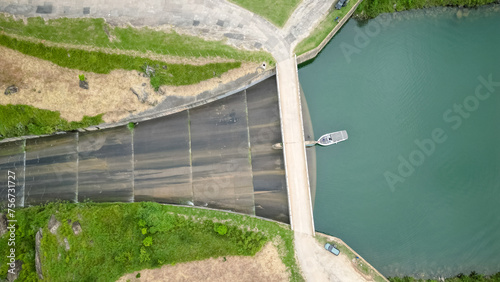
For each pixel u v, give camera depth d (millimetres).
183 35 61312
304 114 61625
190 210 59906
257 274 57438
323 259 57500
